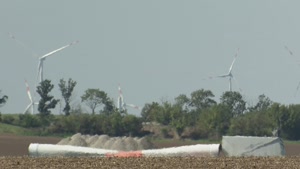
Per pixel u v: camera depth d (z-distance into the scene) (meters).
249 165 151.88
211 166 150.38
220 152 176.25
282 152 175.00
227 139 176.62
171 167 149.00
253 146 176.12
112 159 162.12
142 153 175.88
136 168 147.62
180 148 175.88
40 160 161.12
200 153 174.25
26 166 151.25
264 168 148.50
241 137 176.50
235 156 171.12
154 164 153.12
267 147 175.88
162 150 176.50
